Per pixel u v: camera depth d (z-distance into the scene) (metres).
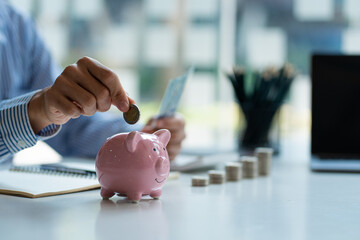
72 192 0.79
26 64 1.61
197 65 2.62
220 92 2.58
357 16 2.41
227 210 0.68
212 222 0.60
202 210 0.67
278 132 1.66
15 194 0.75
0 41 1.50
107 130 1.42
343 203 0.76
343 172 1.16
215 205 0.71
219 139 2.49
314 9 2.45
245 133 1.66
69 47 2.75
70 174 0.94
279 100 1.64
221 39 2.58
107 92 0.77
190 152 1.51
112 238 0.51
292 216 0.65
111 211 0.65
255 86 1.65
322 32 2.45
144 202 0.72
